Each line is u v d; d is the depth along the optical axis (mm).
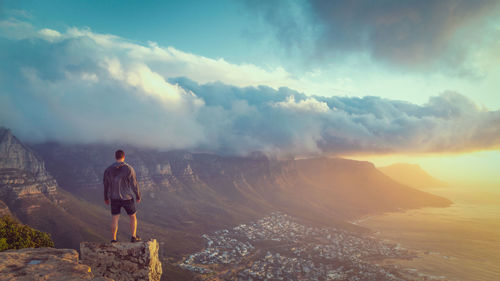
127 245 10406
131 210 10914
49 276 6750
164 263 190000
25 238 46125
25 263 7461
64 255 8266
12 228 46031
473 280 187375
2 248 40500
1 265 7148
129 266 10266
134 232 11000
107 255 10188
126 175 10859
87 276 7008
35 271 6953
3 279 6336
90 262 10062
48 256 8094
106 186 10859
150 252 10555
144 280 10250
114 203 10766
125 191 10820
